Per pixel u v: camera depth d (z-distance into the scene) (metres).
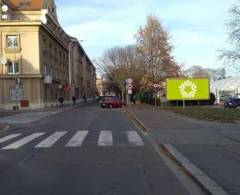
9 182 9.01
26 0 70.69
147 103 71.31
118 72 87.50
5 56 60.19
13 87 60.06
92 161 11.68
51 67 71.00
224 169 9.78
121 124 25.70
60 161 11.72
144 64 61.19
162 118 29.70
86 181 9.00
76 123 27.08
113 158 12.20
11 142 16.89
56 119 32.38
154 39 60.44
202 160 11.17
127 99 66.50
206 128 21.47
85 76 135.12
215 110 38.91
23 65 60.25
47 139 17.56
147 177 9.41
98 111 47.12
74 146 15.05
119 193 7.88
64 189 8.27
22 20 61.00
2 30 60.09
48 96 66.56
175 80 48.19
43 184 8.74
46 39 66.62
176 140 16.23
